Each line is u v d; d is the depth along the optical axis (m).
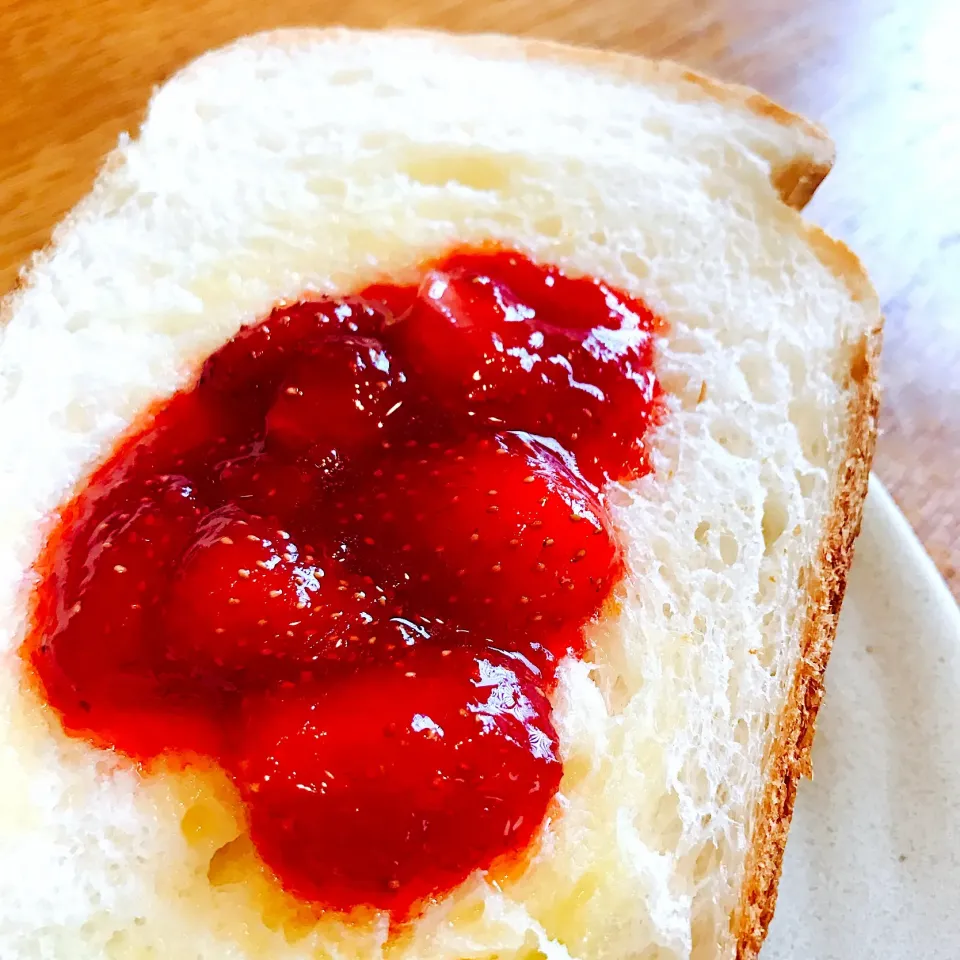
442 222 0.13
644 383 0.12
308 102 0.13
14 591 0.10
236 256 0.12
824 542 0.12
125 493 0.11
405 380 0.11
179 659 0.10
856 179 0.18
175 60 0.17
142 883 0.10
